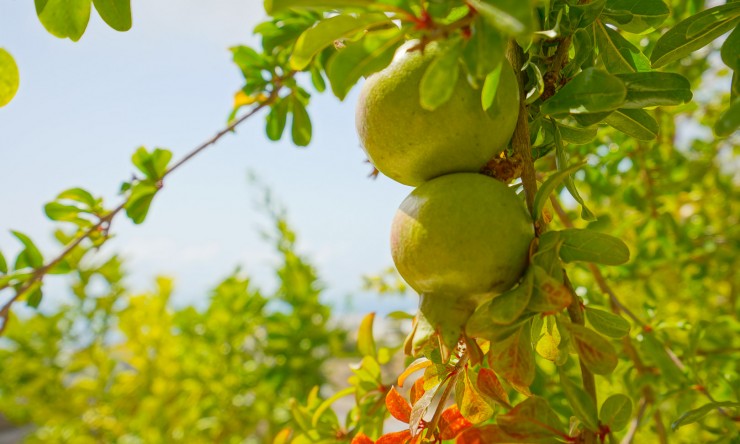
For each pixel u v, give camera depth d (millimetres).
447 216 289
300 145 713
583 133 406
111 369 1671
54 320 1605
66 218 615
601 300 673
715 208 1049
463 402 354
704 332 583
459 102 310
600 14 412
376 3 244
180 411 1549
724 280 987
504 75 321
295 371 1477
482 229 286
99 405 1654
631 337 651
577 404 293
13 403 1706
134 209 613
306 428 529
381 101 321
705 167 890
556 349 350
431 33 249
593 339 284
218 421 1513
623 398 300
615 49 423
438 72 255
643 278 865
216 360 1512
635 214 837
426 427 354
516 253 291
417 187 317
